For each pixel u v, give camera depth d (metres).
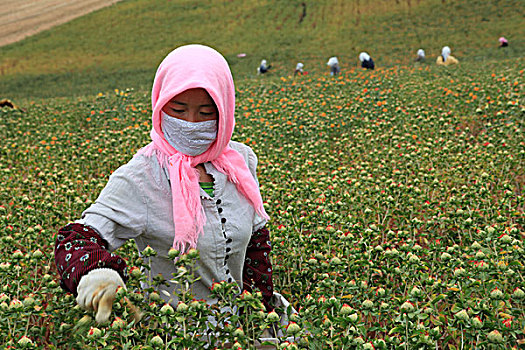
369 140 7.52
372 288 2.63
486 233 3.30
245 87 16.41
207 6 49.44
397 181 5.65
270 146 8.04
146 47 40.59
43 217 4.30
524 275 3.03
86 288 1.91
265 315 2.25
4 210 4.33
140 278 2.22
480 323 2.15
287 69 28.50
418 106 9.37
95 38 44.41
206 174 2.39
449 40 32.25
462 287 2.56
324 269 3.07
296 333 2.07
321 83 15.05
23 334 2.48
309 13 44.25
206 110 2.21
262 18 44.59
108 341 2.07
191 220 2.21
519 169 5.70
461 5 38.69
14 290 2.92
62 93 25.84
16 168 6.87
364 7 43.19
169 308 2.06
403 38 33.94
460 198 4.61
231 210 2.40
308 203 4.66
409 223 4.06
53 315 2.46
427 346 2.11
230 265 2.48
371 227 3.72
